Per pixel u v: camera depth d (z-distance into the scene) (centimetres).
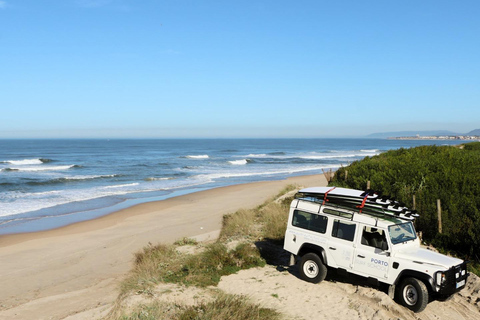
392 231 783
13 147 12938
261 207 1977
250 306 713
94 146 14362
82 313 847
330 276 916
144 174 4597
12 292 1066
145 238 1648
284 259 1091
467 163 1672
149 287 866
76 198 2842
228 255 1080
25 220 2109
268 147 15388
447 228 1146
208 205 2477
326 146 17488
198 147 14400
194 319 660
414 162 1750
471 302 769
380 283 784
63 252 1479
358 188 1680
